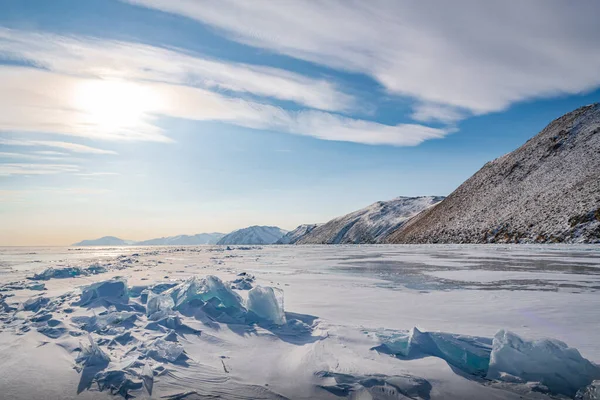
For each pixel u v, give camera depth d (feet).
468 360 14.83
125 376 13.51
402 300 28.81
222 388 12.91
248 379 13.64
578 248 111.75
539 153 258.78
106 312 22.94
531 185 225.97
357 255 107.55
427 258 84.53
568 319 21.86
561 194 188.65
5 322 21.59
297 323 20.51
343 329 19.07
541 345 14.07
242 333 18.92
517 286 36.27
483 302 27.66
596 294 30.89
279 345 17.38
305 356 15.43
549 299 28.63
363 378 13.33
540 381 13.06
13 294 32.19
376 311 24.45
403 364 14.61
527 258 75.25
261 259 90.94
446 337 16.22
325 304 27.12
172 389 12.78
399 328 19.75
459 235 232.12
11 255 139.23
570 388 12.64
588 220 152.35
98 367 14.44
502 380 13.46
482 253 100.27
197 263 77.05
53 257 117.60
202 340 17.80
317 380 13.37
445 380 13.29
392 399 12.15
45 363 14.93
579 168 203.92
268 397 12.30
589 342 17.22
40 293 32.40
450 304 26.99
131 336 18.06
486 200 255.91
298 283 40.01
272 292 21.80
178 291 25.09
